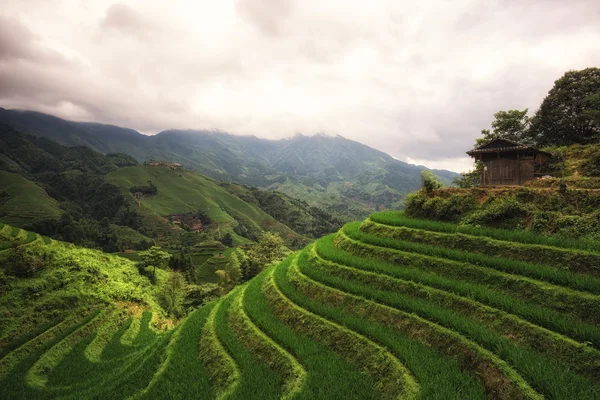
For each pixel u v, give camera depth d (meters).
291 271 23.92
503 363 10.49
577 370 9.84
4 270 34.97
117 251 108.19
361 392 11.74
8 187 160.12
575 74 40.59
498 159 29.73
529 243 15.99
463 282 15.40
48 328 30.95
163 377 17.05
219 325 20.89
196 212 185.12
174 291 49.53
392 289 17.06
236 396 13.45
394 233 22.23
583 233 15.39
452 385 10.51
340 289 18.81
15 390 22.75
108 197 185.25
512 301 12.97
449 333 12.66
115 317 36.50
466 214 20.59
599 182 21.83
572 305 11.98
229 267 59.53
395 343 13.10
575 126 39.53
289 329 17.69
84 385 23.08
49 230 107.75
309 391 12.02
